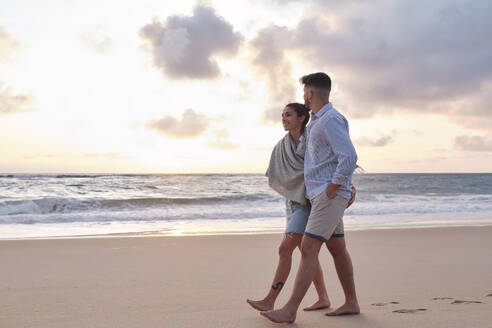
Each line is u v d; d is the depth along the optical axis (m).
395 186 40.59
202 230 9.09
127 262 5.07
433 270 4.57
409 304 3.11
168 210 13.84
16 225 9.99
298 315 2.80
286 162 2.86
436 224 10.52
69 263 4.98
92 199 15.45
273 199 19.56
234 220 11.45
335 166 2.61
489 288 3.70
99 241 6.79
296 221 2.82
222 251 5.92
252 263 5.04
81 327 2.56
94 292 3.58
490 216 12.86
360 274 4.35
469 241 7.04
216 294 3.52
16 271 4.50
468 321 2.60
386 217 12.48
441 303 3.14
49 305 3.14
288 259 2.80
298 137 2.88
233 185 33.44
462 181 48.53
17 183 27.64
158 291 3.62
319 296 3.01
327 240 2.70
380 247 6.30
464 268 4.70
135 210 14.62
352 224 10.44
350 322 2.61
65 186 26.56
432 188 39.09
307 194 2.68
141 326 2.57
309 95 2.71
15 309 3.02
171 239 7.09
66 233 8.52
